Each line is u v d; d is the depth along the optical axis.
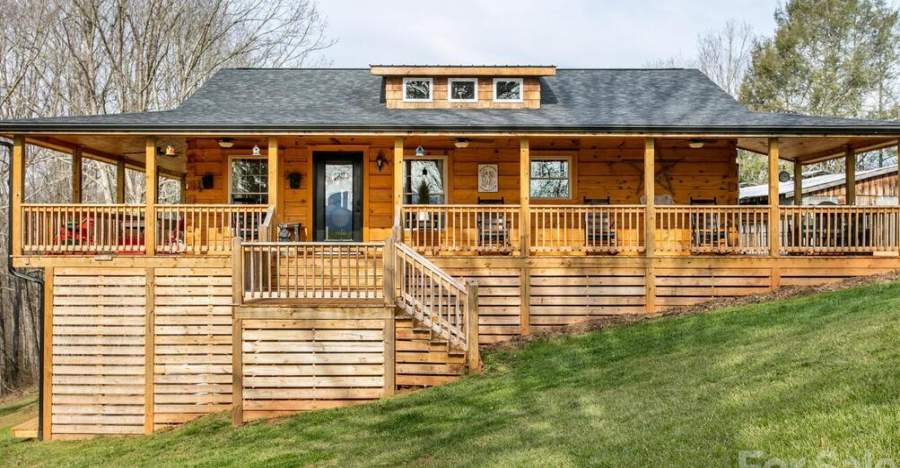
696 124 11.96
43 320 10.99
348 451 7.35
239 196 14.07
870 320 8.02
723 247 12.48
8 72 25.05
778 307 10.43
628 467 4.95
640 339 10.17
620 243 13.95
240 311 9.69
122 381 10.89
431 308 9.82
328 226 14.10
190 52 26.69
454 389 9.14
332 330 9.73
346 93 15.20
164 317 10.92
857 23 39.34
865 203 20.31
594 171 14.14
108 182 23.20
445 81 14.34
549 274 12.10
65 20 23.94
